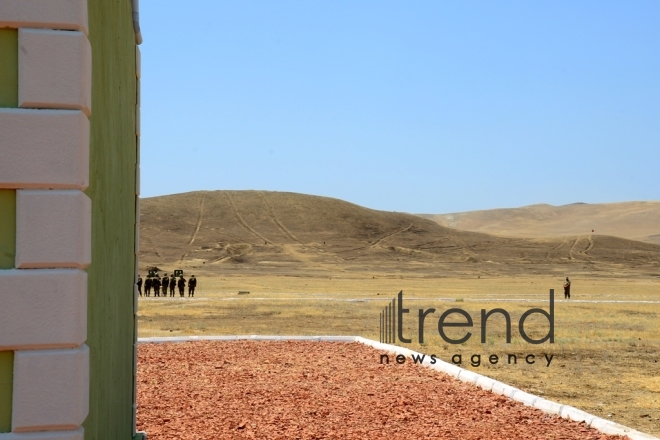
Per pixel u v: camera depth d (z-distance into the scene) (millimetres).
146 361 14914
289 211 163750
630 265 142875
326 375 13344
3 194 4285
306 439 8523
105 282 5652
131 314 8180
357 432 8914
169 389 11734
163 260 126000
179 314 33938
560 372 16281
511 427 9359
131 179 8031
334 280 90875
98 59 5238
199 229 150375
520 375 15727
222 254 134500
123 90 7070
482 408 10492
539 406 10648
